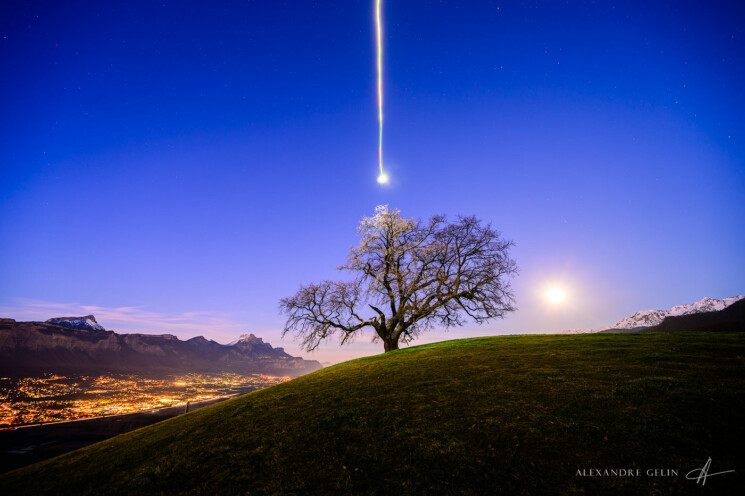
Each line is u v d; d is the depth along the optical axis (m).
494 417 11.94
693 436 9.23
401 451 10.84
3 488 14.90
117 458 15.31
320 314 36.78
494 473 9.09
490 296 33.06
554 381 14.49
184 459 12.95
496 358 19.97
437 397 14.63
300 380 24.98
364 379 19.94
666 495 7.42
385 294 34.91
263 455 12.09
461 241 34.91
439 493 8.69
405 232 36.81
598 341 21.53
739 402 10.41
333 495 9.24
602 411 11.20
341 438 12.37
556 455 9.38
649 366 14.94
